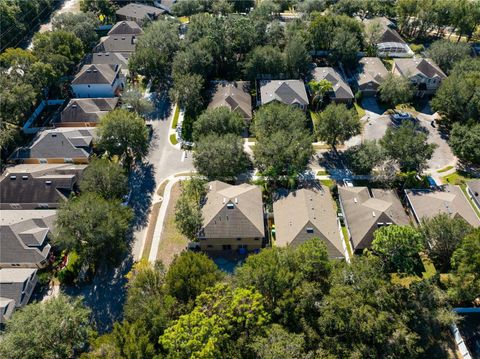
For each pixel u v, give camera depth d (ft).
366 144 234.17
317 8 408.26
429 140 267.80
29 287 176.96
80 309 151.94
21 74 284.41
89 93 313.12
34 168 233.76
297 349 125.70
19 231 192.44
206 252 199.41
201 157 221.46
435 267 186.29
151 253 197.67
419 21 396.16
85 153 251.80
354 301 140.97
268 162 223.92
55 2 492.95
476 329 163.43
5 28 368.48
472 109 256.93
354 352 134.10
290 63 317.42
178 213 188.96
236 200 199.41
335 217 204.03
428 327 150.10
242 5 436.35
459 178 239.30
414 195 217.56
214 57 323.16
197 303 137.49
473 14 367.25
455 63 310.04
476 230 168.76
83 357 126.52
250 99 302.66
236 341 131.54
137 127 237.86
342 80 314.76
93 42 367.66
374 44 365.81
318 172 244.22
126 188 215.10
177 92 280.51
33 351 135.03
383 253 167.32
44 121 294.46
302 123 247.91
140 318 138.62
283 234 193.88
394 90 284.41
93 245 173.17
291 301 140.36
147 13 426.92
